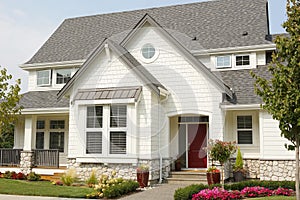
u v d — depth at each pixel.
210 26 18.95
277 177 13.86
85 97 14.14
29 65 20.06
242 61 17.16
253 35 17.53
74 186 13.52
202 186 11.65
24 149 17.38
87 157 14.22
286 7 8.34
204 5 20.70
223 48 17.09
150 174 13.62
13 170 17.34
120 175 14.02
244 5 19.86
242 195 10.56
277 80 8.16
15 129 19.64
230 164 15.43
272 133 14.11
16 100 14.63
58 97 15.19
